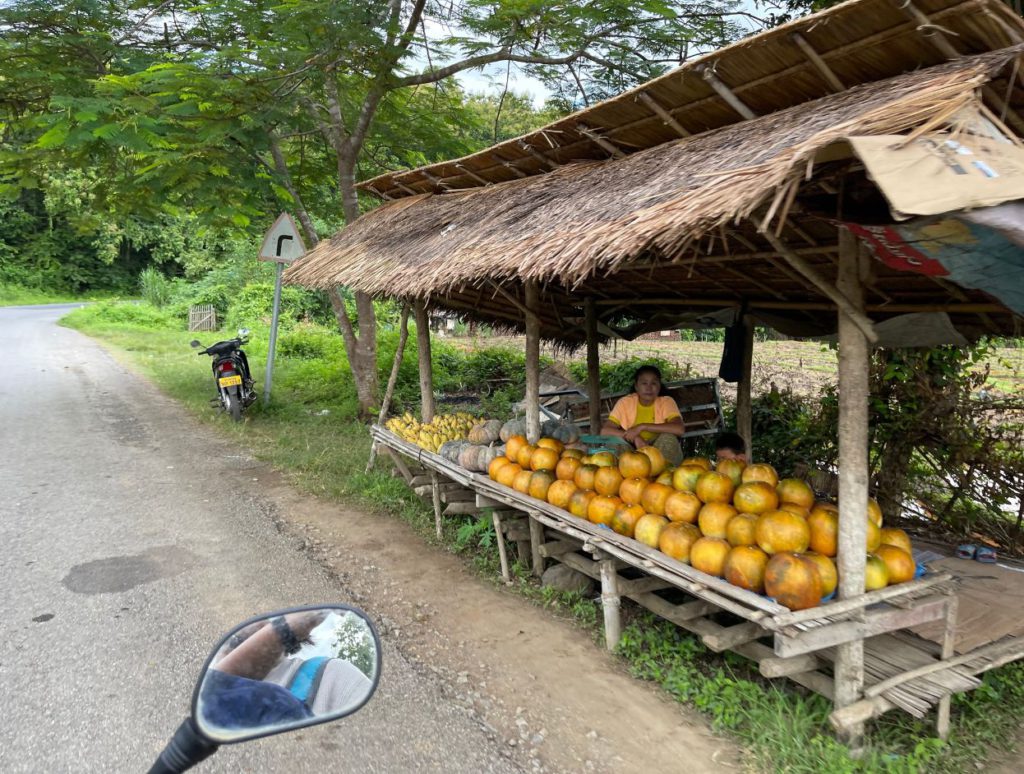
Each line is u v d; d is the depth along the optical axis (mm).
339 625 1628
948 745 3059
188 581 4805
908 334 4637
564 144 5055
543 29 8164
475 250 4355
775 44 3221
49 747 3068
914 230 2432
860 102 2904
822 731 3135
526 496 4594
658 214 2816
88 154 8992
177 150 7684
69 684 3549
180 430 9742
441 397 11211
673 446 5383
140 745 3092
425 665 3797
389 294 5570
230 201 8531
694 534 3480
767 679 3654
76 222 12250
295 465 7824
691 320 6562
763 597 3000
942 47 2893
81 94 7742
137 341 22250
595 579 4699
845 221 2711
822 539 3180
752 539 3268
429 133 10633
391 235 6527
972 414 5453
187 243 41219
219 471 7676
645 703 3457
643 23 8539
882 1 2734
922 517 5816
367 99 9438
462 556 5398
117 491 6852
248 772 2947
